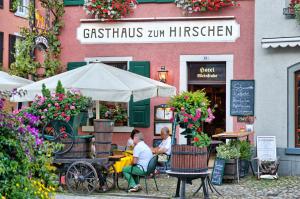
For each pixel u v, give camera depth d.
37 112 10.80
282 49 13.66
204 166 9.99
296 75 13.62
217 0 14.35
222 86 15.11
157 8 14.91
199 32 14.63
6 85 13.90
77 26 15.41
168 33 14.81
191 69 14.88
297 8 13.30
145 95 12.36
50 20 15.52
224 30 14.48
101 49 15.25
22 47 15.56
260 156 13.20
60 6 15.43
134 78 12.66
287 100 13.62
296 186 11.89
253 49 14.30
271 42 13.50
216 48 14.53
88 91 11.81
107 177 12.38
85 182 10.97
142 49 14.98
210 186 11.02
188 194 10.96
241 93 14.20
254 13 14.29
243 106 14.17
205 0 14.41
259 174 13.06
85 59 15.33
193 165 9.84
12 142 6.30
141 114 14.84
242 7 14.41
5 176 6.22
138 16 15.04
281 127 13.67
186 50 14.70
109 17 15.10
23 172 6.48
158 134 14.72
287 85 13.62
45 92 10.91
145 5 14.98
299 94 13.62
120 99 11.95
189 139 10.04
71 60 15.45
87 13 15.29
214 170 12.26
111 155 11.92
